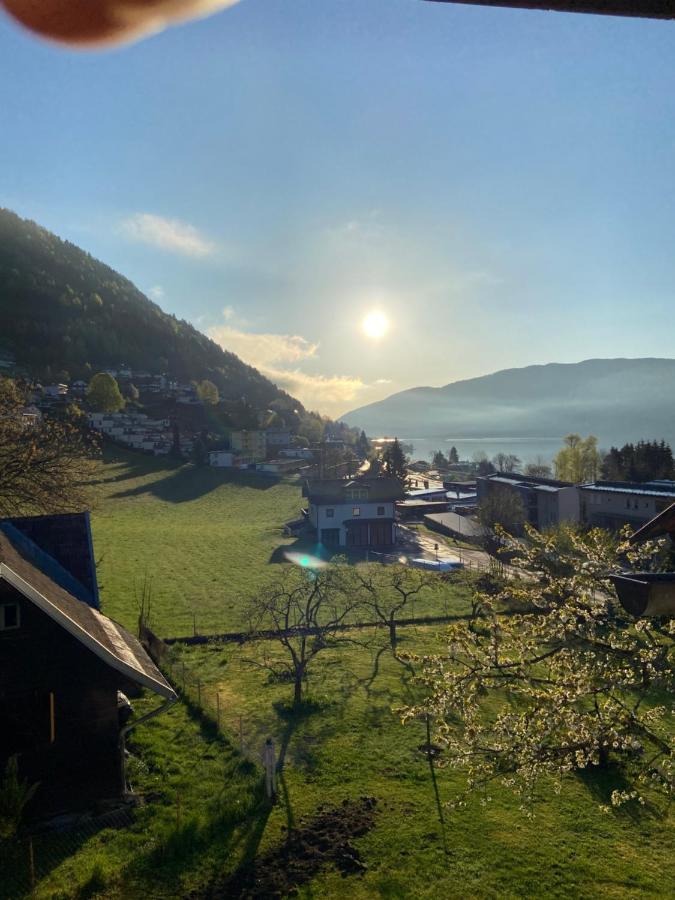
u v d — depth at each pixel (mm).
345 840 19094
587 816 20719
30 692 19141
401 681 32781
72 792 19453
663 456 101312
